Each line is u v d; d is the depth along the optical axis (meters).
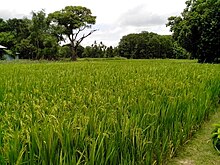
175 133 5.19
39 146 3.06
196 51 35.66
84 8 76.69
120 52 113.00
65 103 4.73
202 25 32.88
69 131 3.37
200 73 11.85
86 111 4.32
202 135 6.51
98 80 9.07
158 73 12.17
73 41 76.50
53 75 11.86
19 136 3.25
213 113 8.38
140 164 3.97
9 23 94.25
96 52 100.62
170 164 5.00
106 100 5.27
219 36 32.69
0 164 2.90
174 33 38.50
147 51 106.00
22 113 4.40
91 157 3.21
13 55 70.88
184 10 39.34
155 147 4.49
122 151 3.77
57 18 73.00
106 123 3.92
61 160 2.92
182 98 6.32
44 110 4.58
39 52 66.38
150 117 4.73
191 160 5.19
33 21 68.12
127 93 5.96
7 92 7.02
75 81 9.18
